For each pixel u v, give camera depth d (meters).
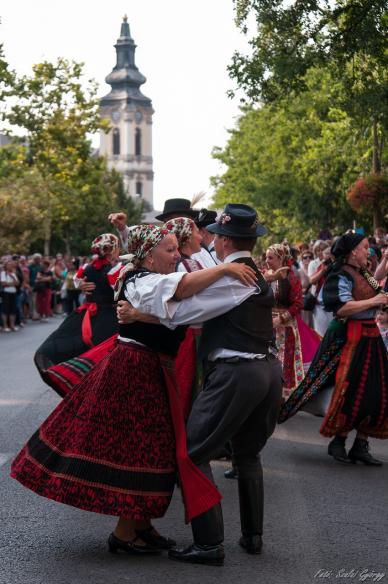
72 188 47.69
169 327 5.06
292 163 47.00
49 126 46.12
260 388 5.12
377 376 7.84
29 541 5.59
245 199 56.91
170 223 6.56
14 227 38.44
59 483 5.01
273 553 5.40
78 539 5.64
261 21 18.75
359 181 30.02
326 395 7.96
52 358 8.23
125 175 153.00
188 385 6.51
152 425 5.09
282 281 10.16
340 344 7.89
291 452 8.43
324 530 5.87
